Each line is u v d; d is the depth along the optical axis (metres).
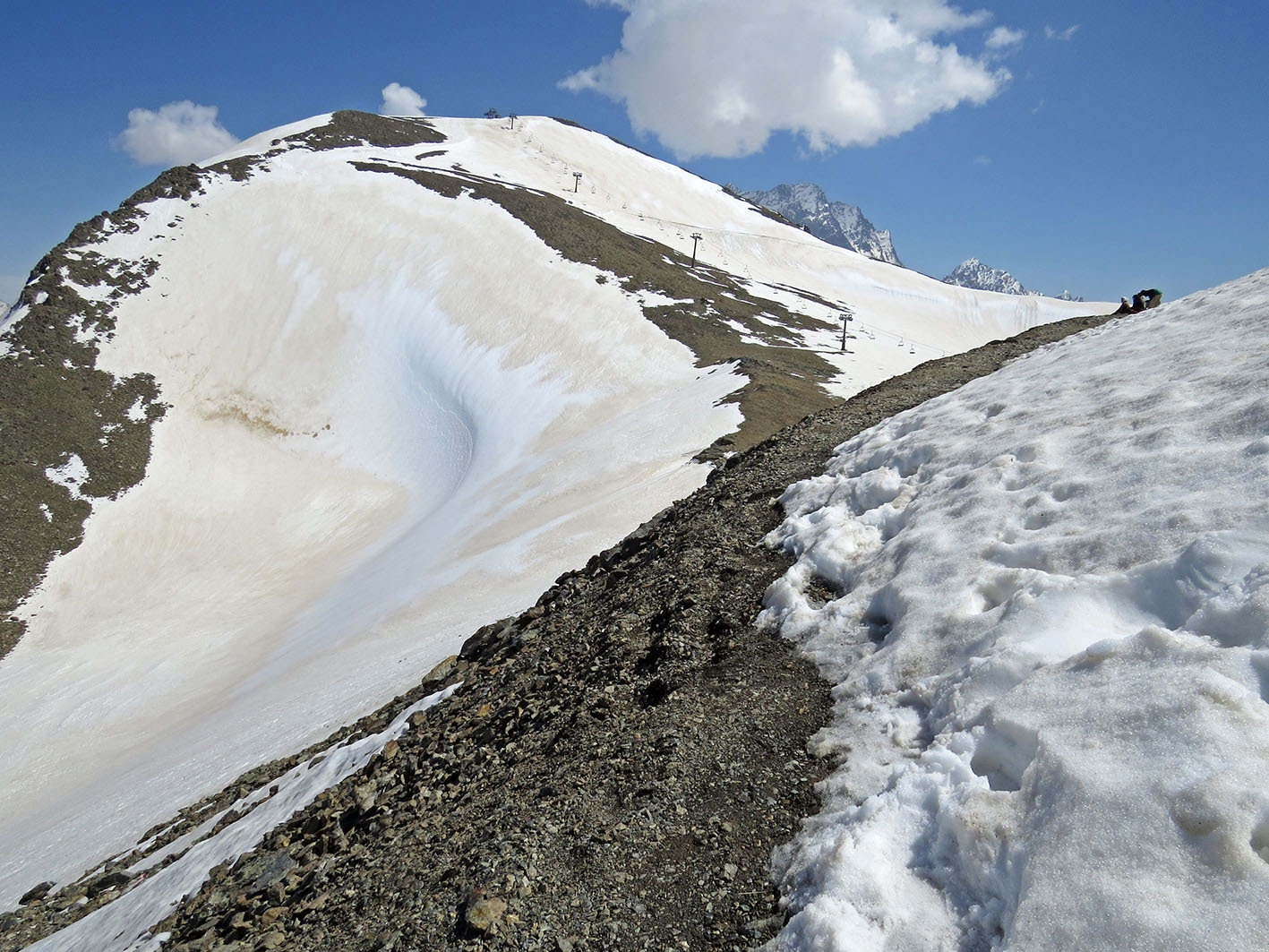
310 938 7.73
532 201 124.19
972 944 4.71
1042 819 4.87
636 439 56.91
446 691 15.66
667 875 6.31
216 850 15.26
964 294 187.50
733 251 175.75
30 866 24.17
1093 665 5.71
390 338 87.00
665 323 90.44
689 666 9.25
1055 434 9.94
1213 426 8.12
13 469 61.88
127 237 92.62
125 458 68.06
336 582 52.16
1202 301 13.05
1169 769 4.54
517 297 91.62
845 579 9.72
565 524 42.59
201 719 34.16
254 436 76.38
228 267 92.25
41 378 71.50
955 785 5.70
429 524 56.22
